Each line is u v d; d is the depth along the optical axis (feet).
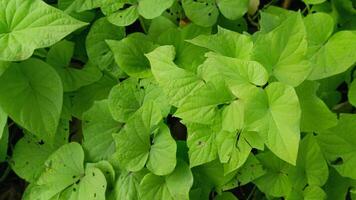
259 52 2.43
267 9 3.11
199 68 2.53
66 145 2.84
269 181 2.72
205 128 2.52
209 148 2.52
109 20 2.92
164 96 2.69
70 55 2.98
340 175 2.75
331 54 2.64
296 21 2.38
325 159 2.70
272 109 2.29
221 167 2.69
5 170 3.20
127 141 2.60
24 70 2.76
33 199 2.89
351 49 2.61
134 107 2.77
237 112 2.39
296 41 2.40
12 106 2.67
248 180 2.70
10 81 2.71
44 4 2.56
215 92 2.43
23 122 2.68
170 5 2.82
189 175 2.60
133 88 2.79
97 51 3.02
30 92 2.74
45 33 2.52
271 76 2.43
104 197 2.65
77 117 2.97
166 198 2.59
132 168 2.60
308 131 2.54
